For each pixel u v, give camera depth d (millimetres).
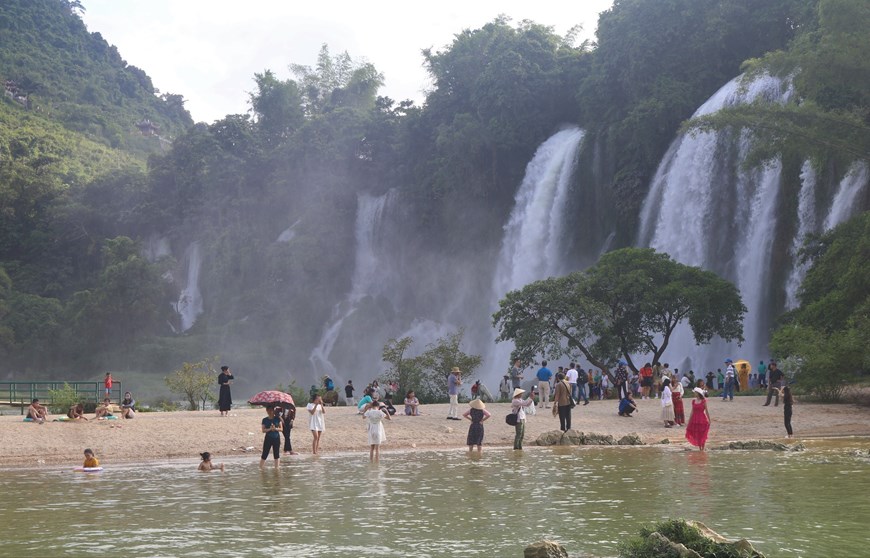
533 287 54656
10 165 145875
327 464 26391
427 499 18922
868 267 41125
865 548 13383
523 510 17297
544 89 95625
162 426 33562
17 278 131750
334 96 148250
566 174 86500
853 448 28625
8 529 16016
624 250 56156
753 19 77188
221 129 133125
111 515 17438
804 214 61594
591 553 13258
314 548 14023
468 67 104875
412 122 108312
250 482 22281
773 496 18547
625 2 84625
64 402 45688
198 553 13750
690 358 66438
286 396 29766
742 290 65875
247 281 116312
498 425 36062
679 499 18297
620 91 85188
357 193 114812
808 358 41406
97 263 133125
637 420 37688
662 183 74188
